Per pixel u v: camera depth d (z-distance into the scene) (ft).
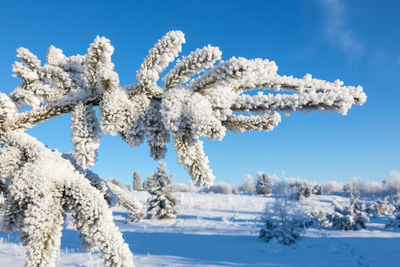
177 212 62.08
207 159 2.91
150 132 3.00
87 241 2.32
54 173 2.59
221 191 125.80
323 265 22.74
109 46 2.91
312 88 3.04
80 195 2.45
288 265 22.89
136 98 3.03
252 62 2.68
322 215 53.16
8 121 2.99
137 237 39.81
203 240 36.63
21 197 2.41
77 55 4.31
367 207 62.85
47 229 2.30
